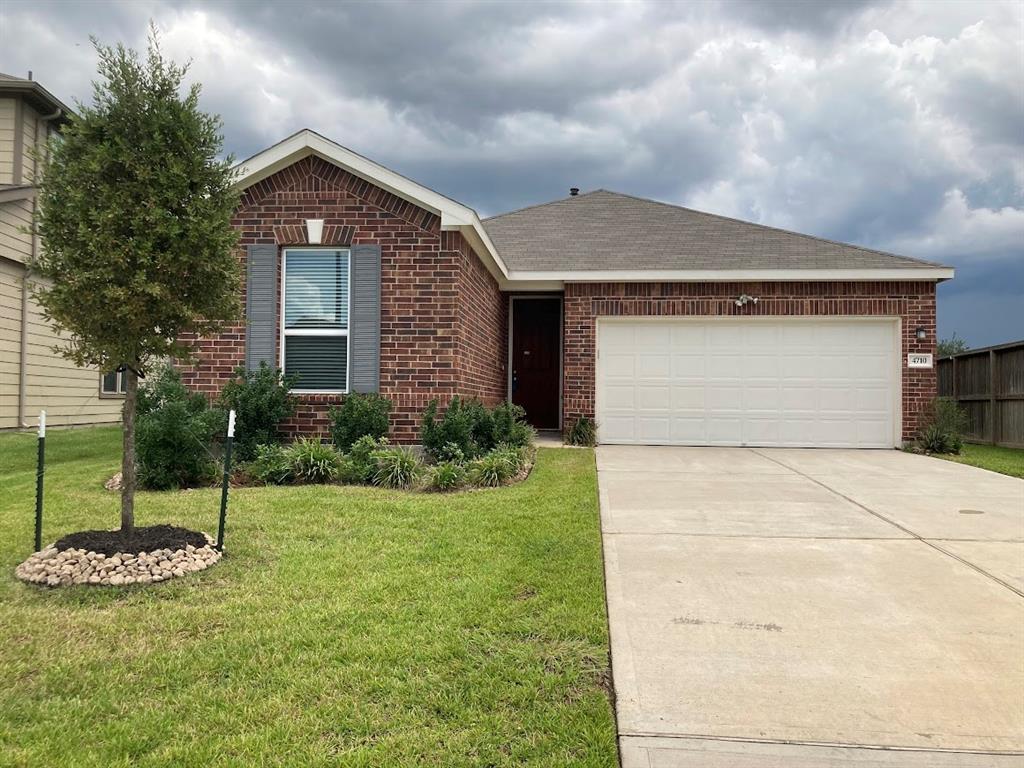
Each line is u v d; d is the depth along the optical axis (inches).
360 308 385.7
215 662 135.7
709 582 187.2
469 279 418.3
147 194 187.2
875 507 279.1
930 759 108.5
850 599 175.3
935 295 484.1
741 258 513.0
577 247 556.4
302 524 237.1
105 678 130.0
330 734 112.1
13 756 104.9
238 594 172.6
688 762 106.9
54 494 285.7
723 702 124.8
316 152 382.6
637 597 175.9
